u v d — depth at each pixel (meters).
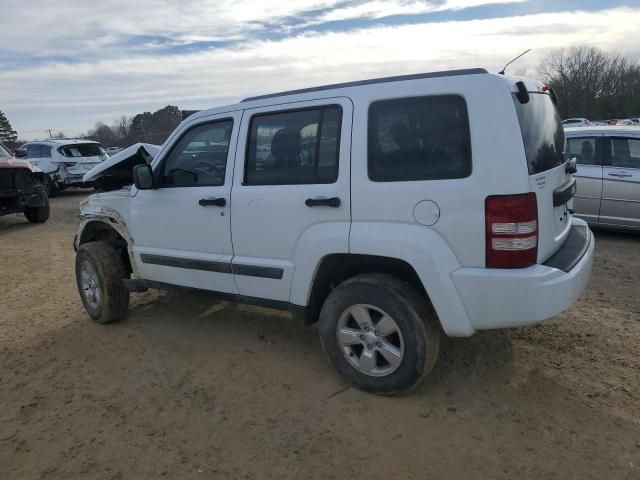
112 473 2.80
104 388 3.72
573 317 4.50
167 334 4.63
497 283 2.81
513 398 3.29
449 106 2.92
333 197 3.26
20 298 5.98
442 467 2.71
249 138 3.73
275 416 3.24
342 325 3.42
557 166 3.25
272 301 3.75
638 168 7.07
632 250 6.69
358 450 2.88
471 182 2.83
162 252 4.36
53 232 10.51
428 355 3.13
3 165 10.44
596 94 67.25
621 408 3.13
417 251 2.98
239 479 2.71
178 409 3.39
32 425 3.29
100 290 4.82
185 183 4.15
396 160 3.06
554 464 2.69
